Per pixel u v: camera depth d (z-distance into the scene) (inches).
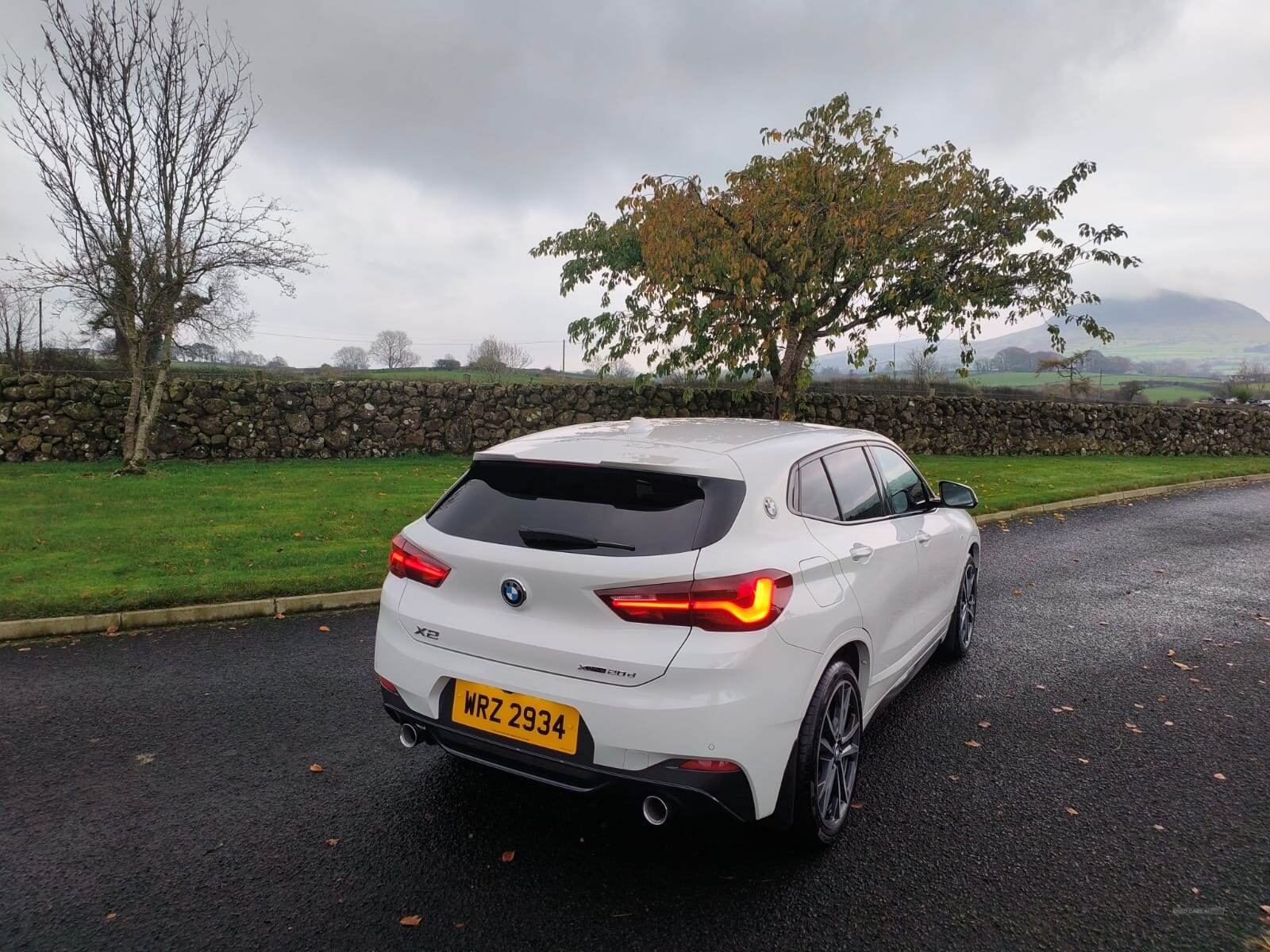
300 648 202.2
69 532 313.9
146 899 101.0
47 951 90.6
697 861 111.3
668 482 108.0
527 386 652.1
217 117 462.9
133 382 486.0
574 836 117.6
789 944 93.5
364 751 145.4
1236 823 123.1
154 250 466.3
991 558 337.4
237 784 132.5
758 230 470.6
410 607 114.9
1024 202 518.0
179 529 323.9
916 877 107.8
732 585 97.1
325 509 380.2
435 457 615.2
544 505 111.7
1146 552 350.6
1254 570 315.6
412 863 109.9
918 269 506.3
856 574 123.6
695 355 522.0
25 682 177.2
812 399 738.2
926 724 161.2
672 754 95.0
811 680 106.7
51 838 115.2
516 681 103.0
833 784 117.3
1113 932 96.5
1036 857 113.3
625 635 98.0
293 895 102.2
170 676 182.1
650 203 485.1
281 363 973.8
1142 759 145.8
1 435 515.5
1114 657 205.6
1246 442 888.3
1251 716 166.7
